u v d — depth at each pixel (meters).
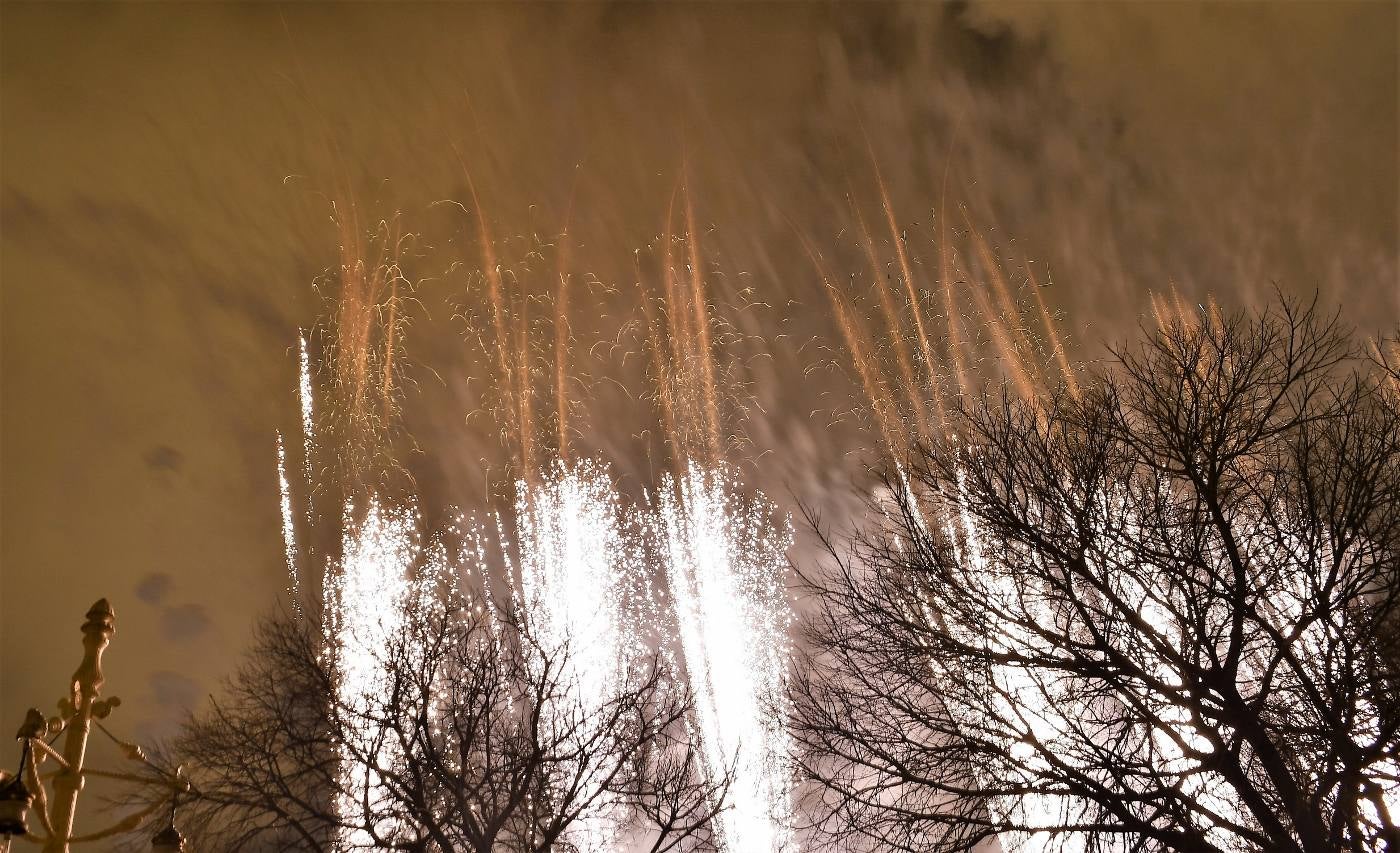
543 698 17.94
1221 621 13.94
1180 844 12.49
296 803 16.47
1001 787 14.12
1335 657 12.93
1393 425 14.00
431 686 18.11
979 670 14.62
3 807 9.62
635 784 18.05
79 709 10.95
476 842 15.87
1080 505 14.77
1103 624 14.34
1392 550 13.48
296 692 17.89
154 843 11.09
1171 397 14.83
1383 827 11.95
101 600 11.62
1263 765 12.76
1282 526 13.98
